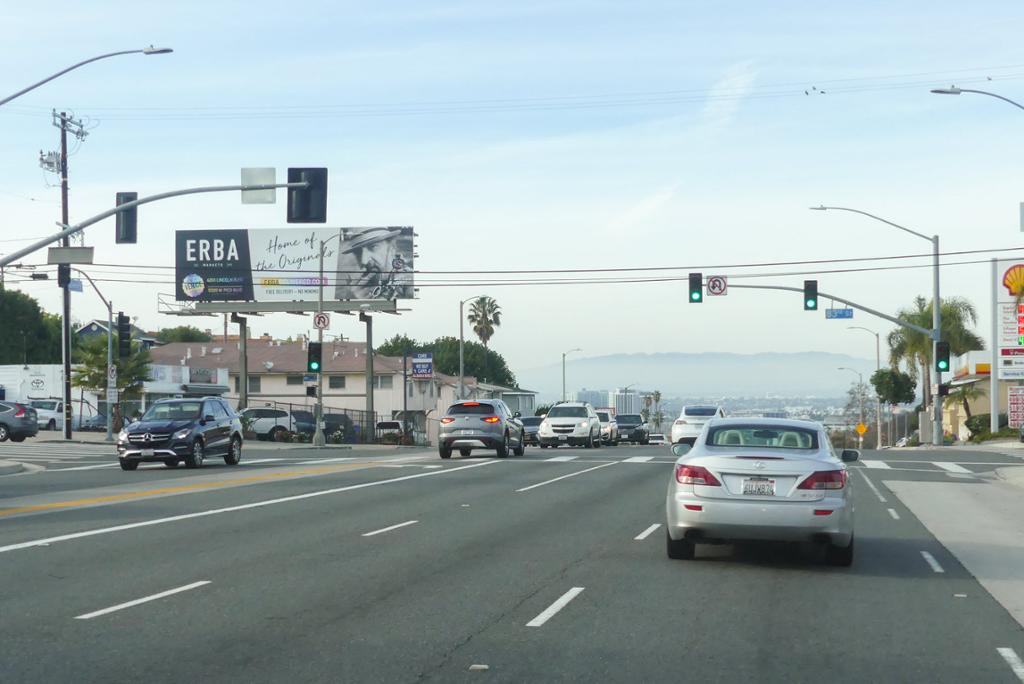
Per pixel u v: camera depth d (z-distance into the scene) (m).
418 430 86.75
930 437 67.81
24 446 44.25
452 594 11.22
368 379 70.19
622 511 19.41
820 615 10.27
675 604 10.74
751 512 12.48
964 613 10.42
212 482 25.89
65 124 50.16
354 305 71.81
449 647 8.80
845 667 8.23
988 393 73.25
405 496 22.31
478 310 115.25
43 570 12.67
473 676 7.88
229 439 32.81
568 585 11.78
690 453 13.30
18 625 9.57
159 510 19.42
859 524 18.11
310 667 8.11
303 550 14.42
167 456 30.19
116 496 22.20
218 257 72.88
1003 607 10.75
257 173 28.66
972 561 13.86
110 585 11.66
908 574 12.78
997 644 9.07
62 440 48.41
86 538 15.56
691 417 38.88
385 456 39.44
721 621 9.93
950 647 8.95
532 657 8.48
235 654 8.52
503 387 116.88
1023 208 29.62
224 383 78.44
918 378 84.19
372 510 19.53
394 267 71.75
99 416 62.72
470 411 36.47
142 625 9.60
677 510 12.83
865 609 10.59
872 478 28.42
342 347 88.31
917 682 7.82
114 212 28.75
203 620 9.83
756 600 11.00
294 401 82.50
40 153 49.88
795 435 13.54
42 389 69.19
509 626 9.64
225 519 18.05
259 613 10.17
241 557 13.77
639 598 11.05
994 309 55.16
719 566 13.16
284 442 56.03
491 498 21.89
